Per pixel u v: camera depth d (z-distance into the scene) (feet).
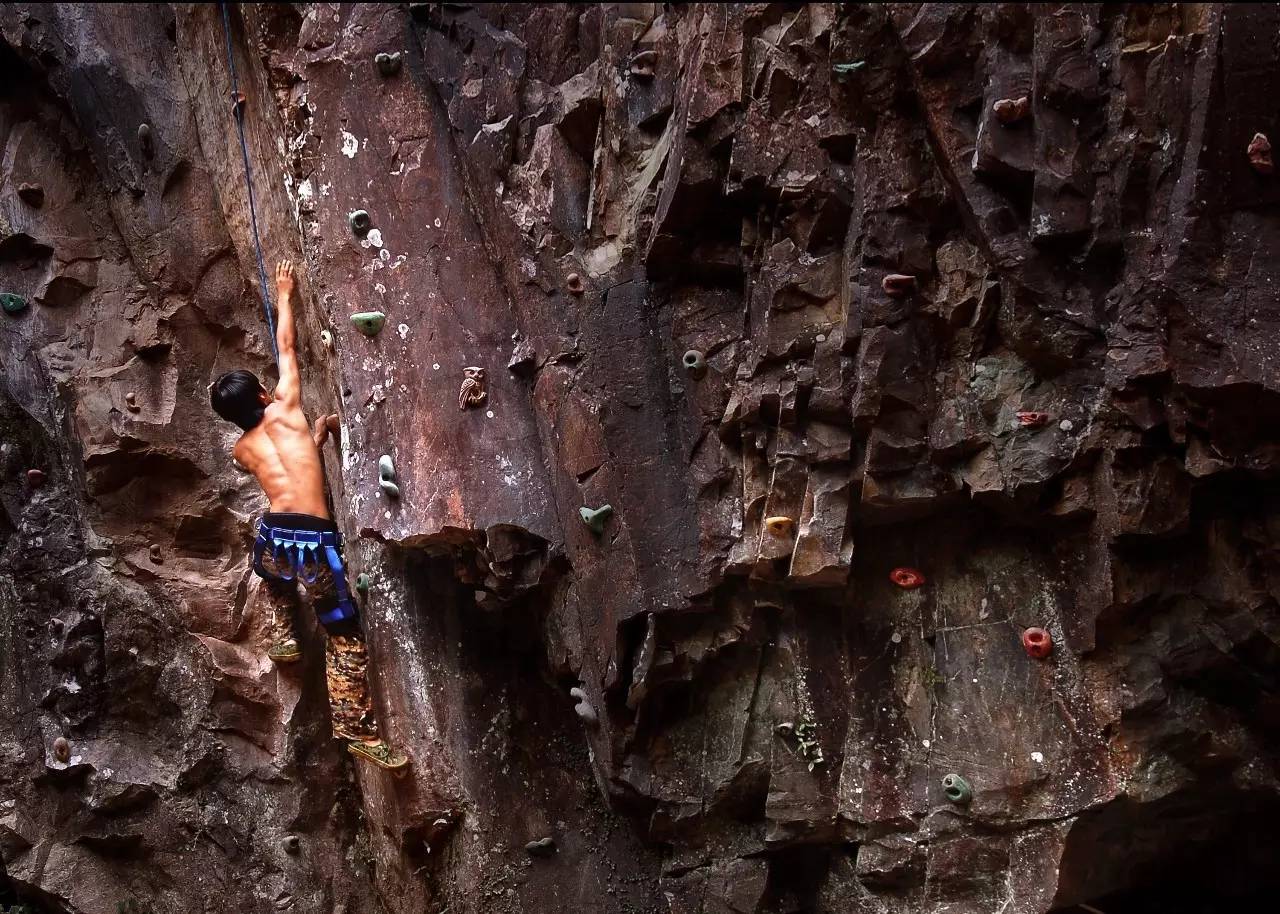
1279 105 11.99
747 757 15.79
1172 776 13.89
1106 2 12.69
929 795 14.74
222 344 20.03
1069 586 14.16
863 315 13.94
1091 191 12.91
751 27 14.61
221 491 19.39
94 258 20.39
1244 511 13.32
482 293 16.57
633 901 16.76
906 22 13.29
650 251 15.64
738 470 15.38
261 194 18.89
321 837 18.84
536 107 16.84
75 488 19.35
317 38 16.97
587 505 15.78
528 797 17.24
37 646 19.20
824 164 14.33
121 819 18.78
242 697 18.60
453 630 17.47
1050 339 13.37
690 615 15.60
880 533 15.21
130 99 19.94
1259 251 12.30
